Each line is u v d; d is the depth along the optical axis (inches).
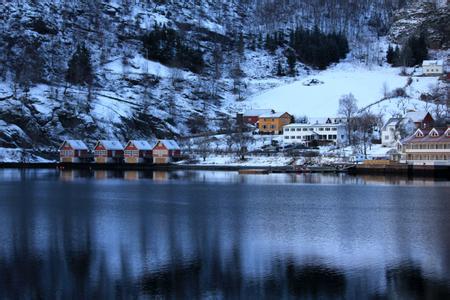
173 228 3125.0
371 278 2148.1
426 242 2733.8
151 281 2127.2
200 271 2249.0
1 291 2034.9
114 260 2415.1
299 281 2117.4
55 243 2733.8
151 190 5226.4
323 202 4222.4
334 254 2504.9
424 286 2055.9
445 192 4822.8
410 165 6825.8
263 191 5088.6
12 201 4345.5
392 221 3331.7
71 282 2126.0
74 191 5132.9
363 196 4589.1
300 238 2837.1
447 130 6934.1
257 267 2304.4
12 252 2556.6
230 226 3181.6
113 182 6235.2
